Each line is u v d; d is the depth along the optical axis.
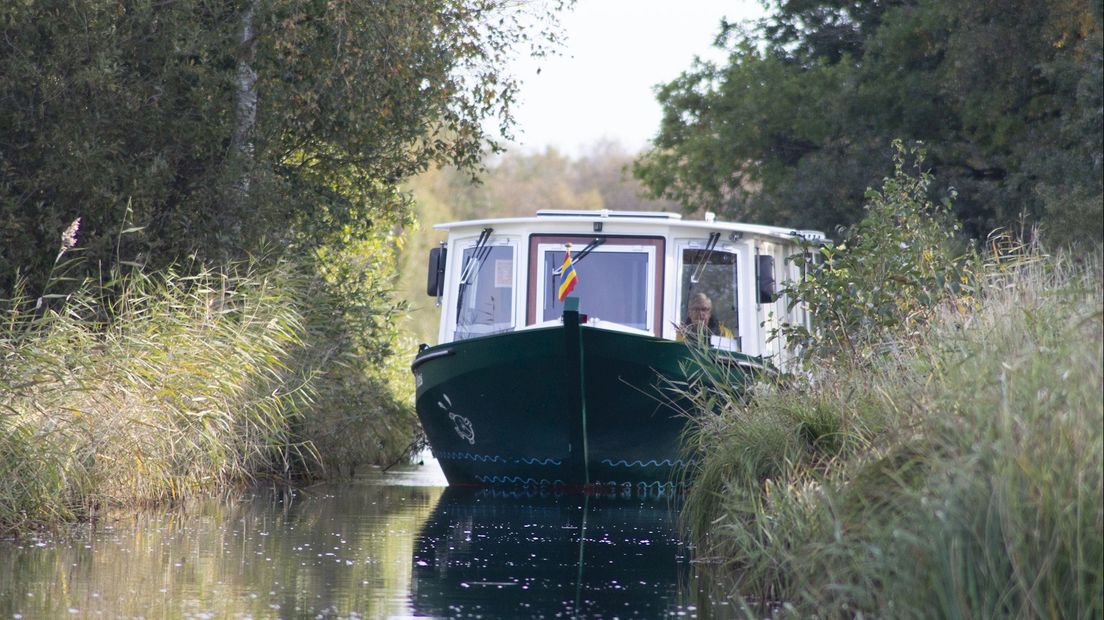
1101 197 63.44
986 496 14.37
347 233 50.25
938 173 76.31
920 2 77.12
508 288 39.09
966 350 19.73
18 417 26.59
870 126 78.75
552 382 36.28
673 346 35.34
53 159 38.12
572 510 32.75
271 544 24.83
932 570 14.26
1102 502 13.56
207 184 41.88
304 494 35.81
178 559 22.62
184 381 31.77
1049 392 14.98
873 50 79.88
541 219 38.88
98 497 28.95
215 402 32.44
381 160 48.53
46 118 38.72
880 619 15.05
